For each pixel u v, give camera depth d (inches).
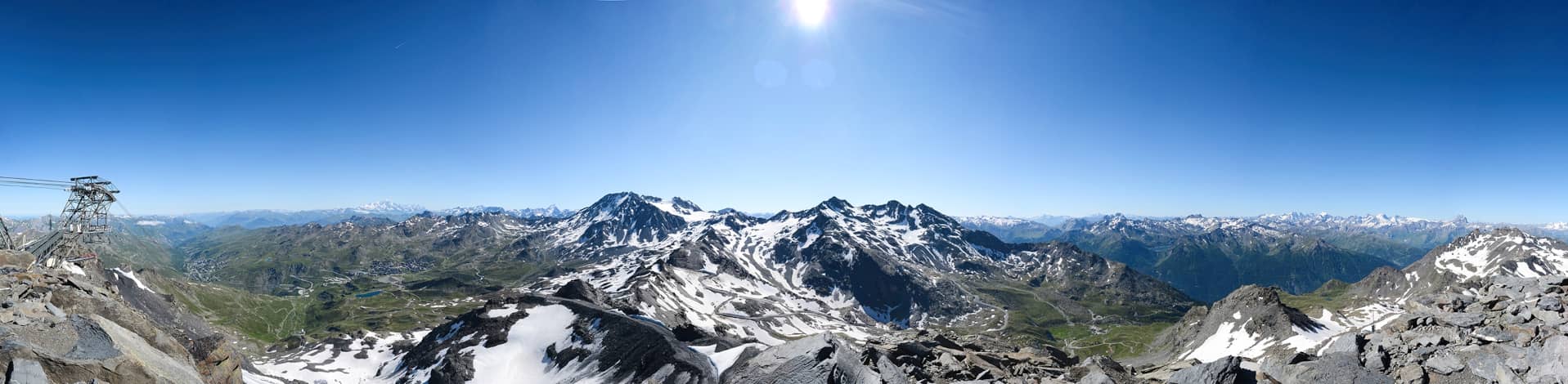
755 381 2285.9
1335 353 1685.5
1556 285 1777.8
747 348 3853.3
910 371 2209.6
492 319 5531.5
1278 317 5049.2
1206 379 1628.9
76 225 3848.4
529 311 5654.5
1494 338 1552.7
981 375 2134.6
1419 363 1577.3
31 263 2443.4
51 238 3695.9
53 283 2268.7
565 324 5275.6
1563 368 1333.7
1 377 1250.0
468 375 4571.9
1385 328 1891.0
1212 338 5580.7
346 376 5457.7
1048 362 2426.2
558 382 4345.5
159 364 1705.2
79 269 4084.6
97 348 1498.5
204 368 2212.1
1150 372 2188.7
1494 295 1868.8
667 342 4173.2
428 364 4992.6
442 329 5792.3
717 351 4180.6
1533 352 1430.9
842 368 2133.4
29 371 1267.2
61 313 1683.1
